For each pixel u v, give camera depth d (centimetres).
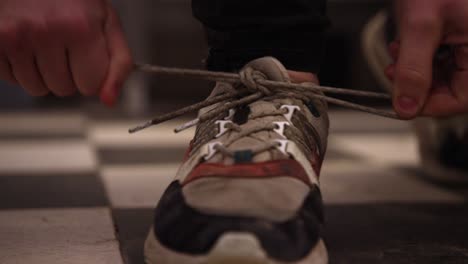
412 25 70
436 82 74
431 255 75
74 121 183
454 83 73
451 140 100
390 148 138
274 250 65
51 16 68
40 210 87
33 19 67
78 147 135
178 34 245
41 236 79
